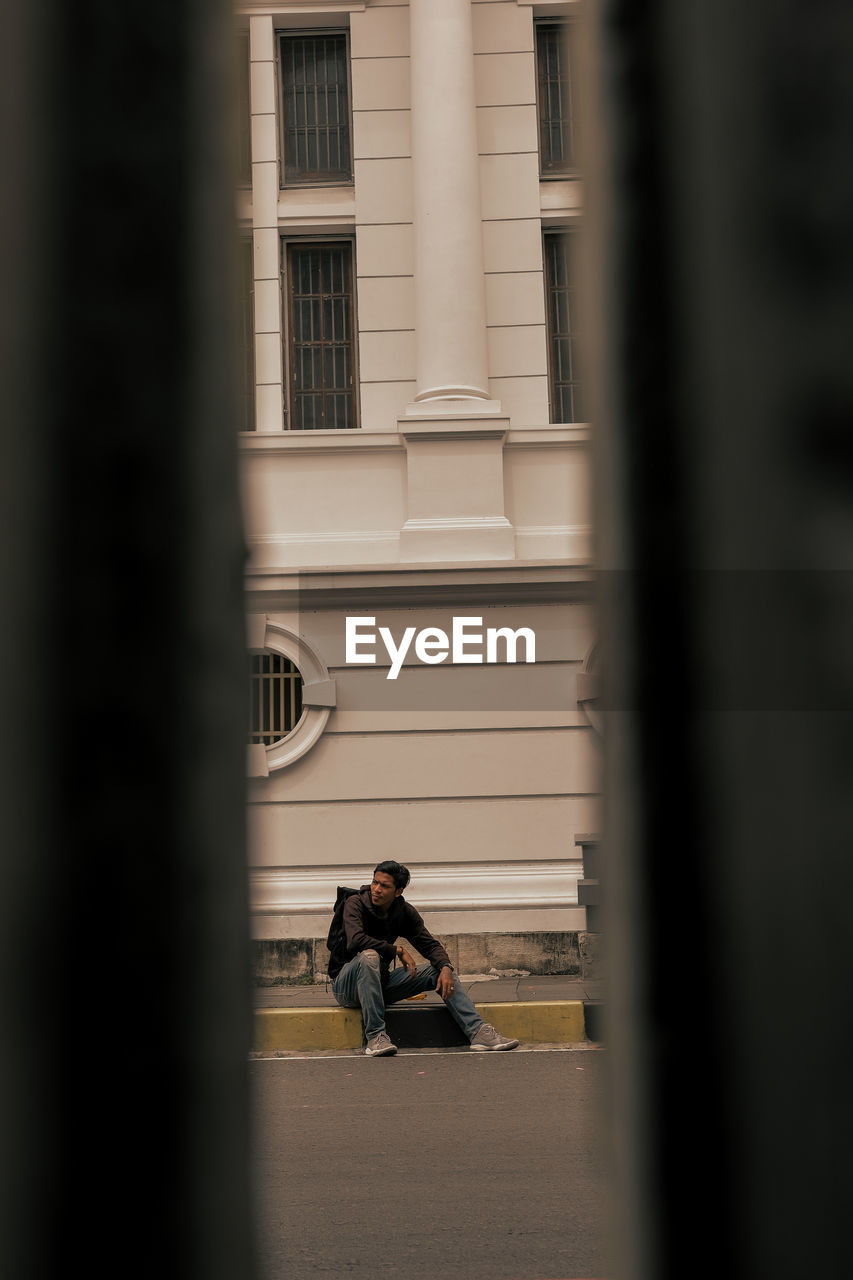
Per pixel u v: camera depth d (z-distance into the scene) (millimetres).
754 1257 504
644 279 577
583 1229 4590
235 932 571
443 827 12305
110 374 577
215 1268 554
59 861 549
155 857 558
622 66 595
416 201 13078
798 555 513
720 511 536
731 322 533
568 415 13102
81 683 558
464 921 12078
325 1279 4059
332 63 13586
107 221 584
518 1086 7668
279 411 13094
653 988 545
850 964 493
